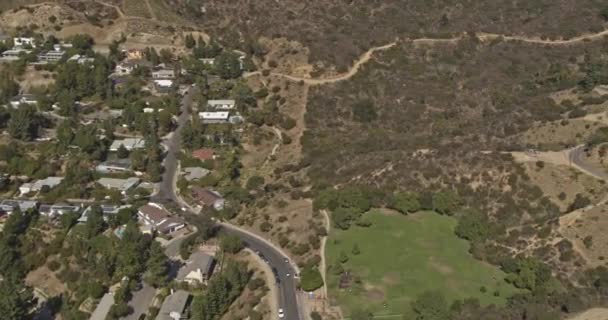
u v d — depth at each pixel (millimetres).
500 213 173375
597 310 142875
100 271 162000
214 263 167500
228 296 151625
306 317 144500
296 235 174000
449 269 158375
